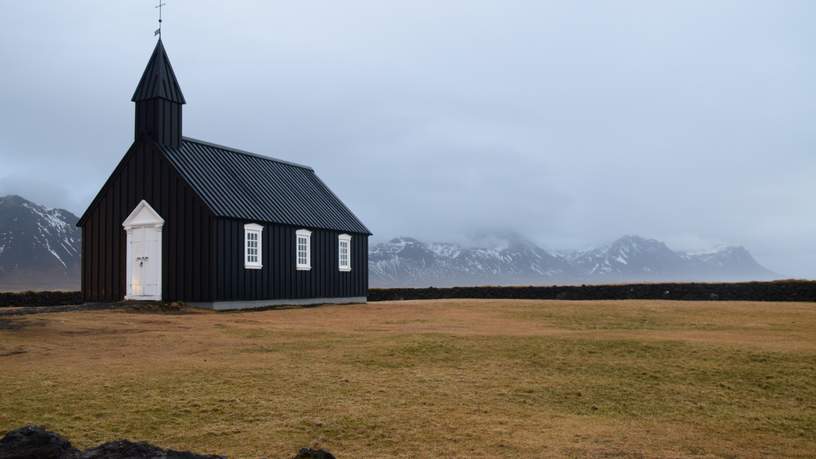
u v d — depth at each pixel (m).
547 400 15.95
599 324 29.83
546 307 37.84
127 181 39.19
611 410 15.41
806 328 28.22
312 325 28.69
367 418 13.77
